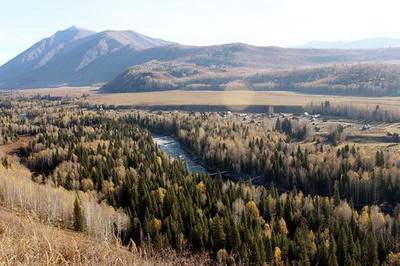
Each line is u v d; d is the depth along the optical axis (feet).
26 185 361.92
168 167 641.81
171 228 413.59
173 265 175.32
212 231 406.00
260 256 361.30
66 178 600.39
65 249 106.83
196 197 508.94
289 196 528.63
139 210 488.85
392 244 406.21
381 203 573.74
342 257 382.42
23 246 96.48
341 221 451.94
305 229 438.81
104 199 534.78
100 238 120.78
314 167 655.76
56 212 331.36
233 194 527.81
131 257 111.86
